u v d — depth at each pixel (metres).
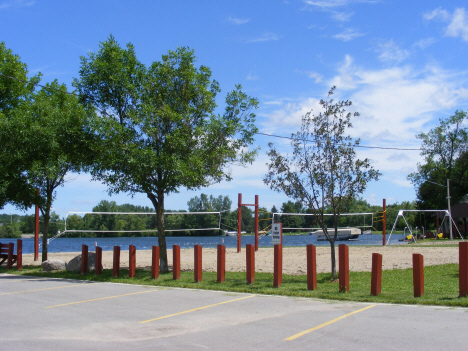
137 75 13.79
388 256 18.30
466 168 51.94
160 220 14.28
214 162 14.05
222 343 5.61
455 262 14.88
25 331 6.44
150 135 13.12
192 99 14.10
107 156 12.84
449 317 6.75
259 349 5.30
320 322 6.68
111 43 13.95
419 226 56.84
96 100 14.20
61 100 17.28
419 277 8.42
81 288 11.17
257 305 8.30
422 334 5.75
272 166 11.53
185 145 13.00
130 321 7.06
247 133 14.51
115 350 5.38
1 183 15.98
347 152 10.97
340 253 9.39
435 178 53.69
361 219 62.22
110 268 16.11
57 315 7.62
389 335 5.76
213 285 10.86
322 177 11.16
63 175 18.06
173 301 8.94
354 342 5.48
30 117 15.10
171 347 5.47
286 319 6.97
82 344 5.68
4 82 17.42
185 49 13.84
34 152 15.36
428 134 53.97
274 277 10.30
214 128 13.43
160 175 13.84
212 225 61.38
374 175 10.91
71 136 13.63
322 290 9.60
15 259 17.11
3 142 14.98
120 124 13.35
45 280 13.16
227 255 21.91
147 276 13.05
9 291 10.79
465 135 52.12
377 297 8.60
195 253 11.66
